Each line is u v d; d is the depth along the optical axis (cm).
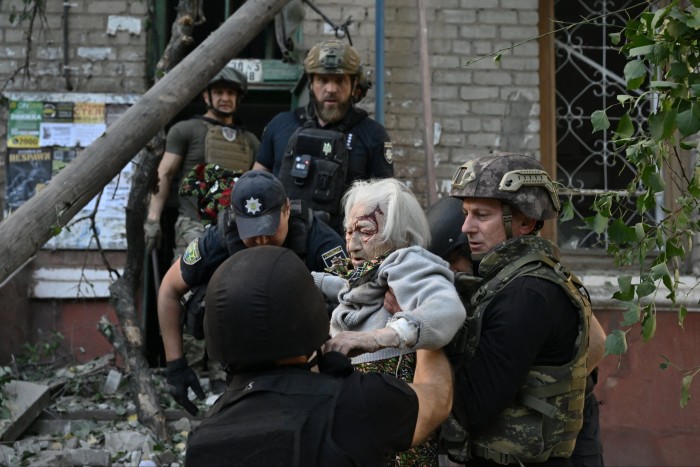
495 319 275
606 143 749
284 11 697
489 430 277
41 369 643
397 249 293
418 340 247
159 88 444
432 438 284
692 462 646
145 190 592
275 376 220
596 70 754
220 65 462
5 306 650
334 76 507
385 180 304
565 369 276
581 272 696
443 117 734
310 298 222
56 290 688
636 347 652
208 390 609
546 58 748
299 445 205
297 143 484
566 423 277
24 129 711
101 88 721
